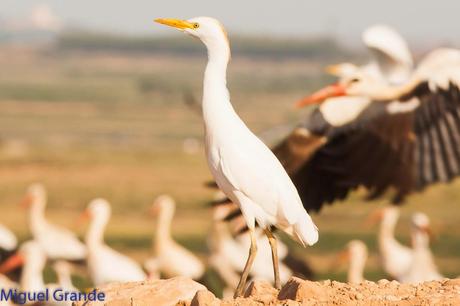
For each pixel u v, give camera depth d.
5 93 160.75
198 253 29.30
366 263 28.12
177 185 49.38
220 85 7.61
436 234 32.41
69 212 39.50
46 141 80.12
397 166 11.74
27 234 32.66
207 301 6.77
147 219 37.88
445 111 11.88
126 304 7.08
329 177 11.55
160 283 7.38
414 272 19.88
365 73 11.88
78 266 21.09
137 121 117.88
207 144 7.59
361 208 38.00
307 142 11.47
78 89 173.75
